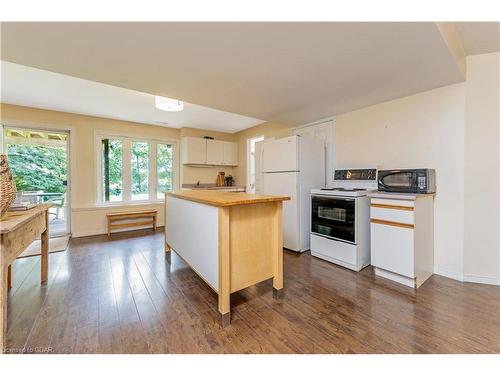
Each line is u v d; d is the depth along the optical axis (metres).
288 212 3.31
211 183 5.71
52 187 4.05
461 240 2.29
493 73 2.16
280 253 2.00
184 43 1.59
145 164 5.00
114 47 1.63
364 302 1.91
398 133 2.71
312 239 3.10
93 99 3.37
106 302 1.92
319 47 1.64
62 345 1.41
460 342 1.43
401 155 2.69
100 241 3.85
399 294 2.04
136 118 4.50
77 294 2.05
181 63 1.87
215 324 1.64
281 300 1.97
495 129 2.16
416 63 1.88
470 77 2.23
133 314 1.75
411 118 2.60
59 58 1.78
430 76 2.12
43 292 2.09
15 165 3.75
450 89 2.32
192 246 2.16
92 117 4.30
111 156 4.56
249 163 5.51
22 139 3.80
